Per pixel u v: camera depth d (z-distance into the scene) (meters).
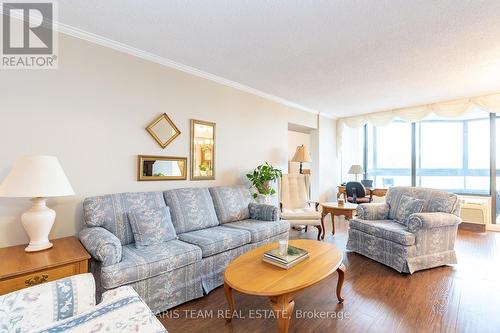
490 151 4.75
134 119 2.74
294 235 4.20
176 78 3.11
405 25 2.18
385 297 2.28
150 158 2.86
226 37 2.43
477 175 5.10
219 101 3.61
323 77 3.50
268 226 2.99
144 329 1.00
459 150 5.37
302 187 4.64
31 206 2.07
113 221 2.27
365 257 3.27
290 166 7.66
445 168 5.51
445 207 2.98
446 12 1.99
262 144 4.29
